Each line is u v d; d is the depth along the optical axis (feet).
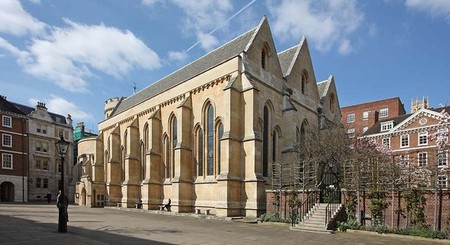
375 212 69.26
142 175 147.95
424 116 163.84
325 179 110.11
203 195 109.91
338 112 170.09
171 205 114.01
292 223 75.00
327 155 109.29
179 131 116.78
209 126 113.39
